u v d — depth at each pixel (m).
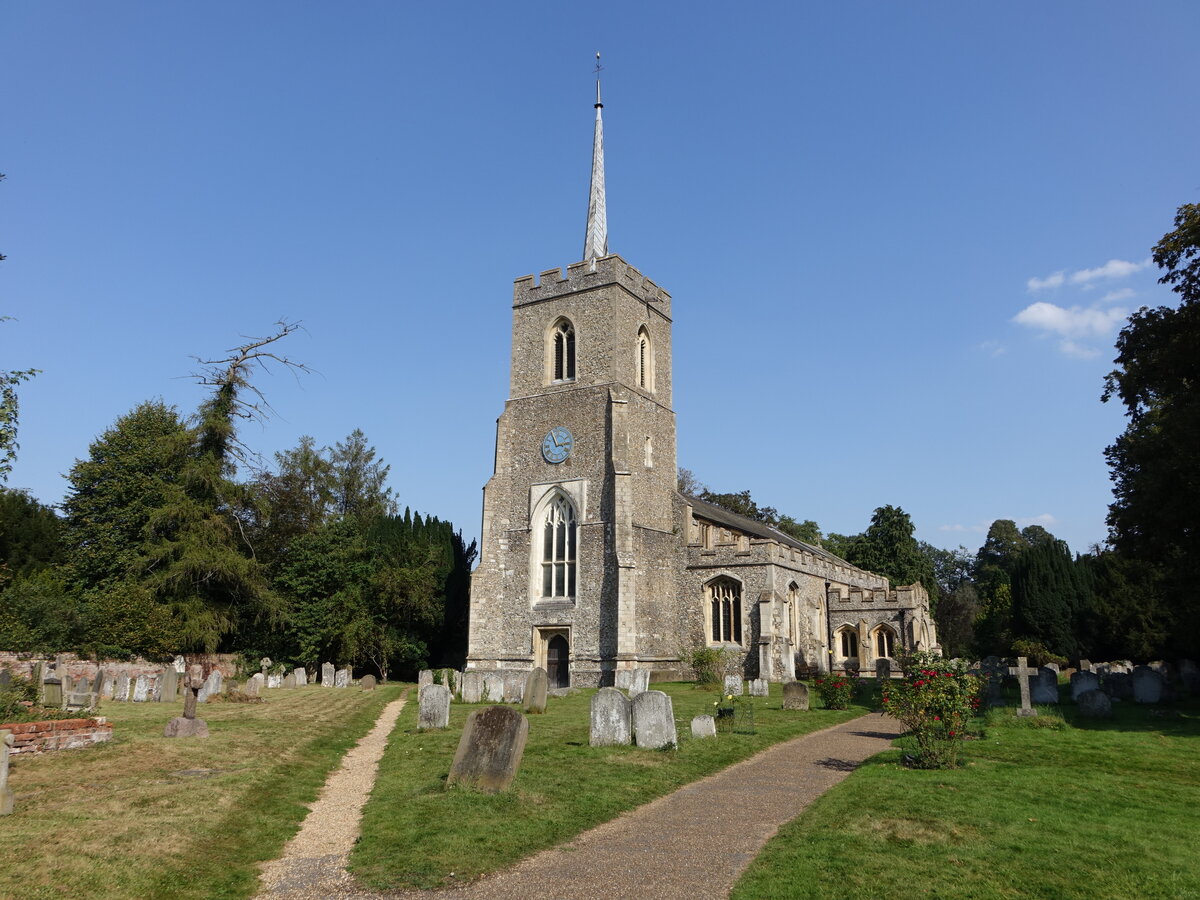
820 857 9.20
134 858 9.04
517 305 42.88
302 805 12.28
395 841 9.91
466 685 26.50
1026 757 15.88
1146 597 44.91
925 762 14.64
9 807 10.52
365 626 41.78
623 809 11.73
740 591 38.59
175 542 39.34
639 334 42.31
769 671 36.59
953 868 8.84
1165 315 24.30
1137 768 14.88
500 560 39.62
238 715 22.52
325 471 60.97
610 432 38.19
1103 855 9.33
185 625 37.66
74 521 44.47
